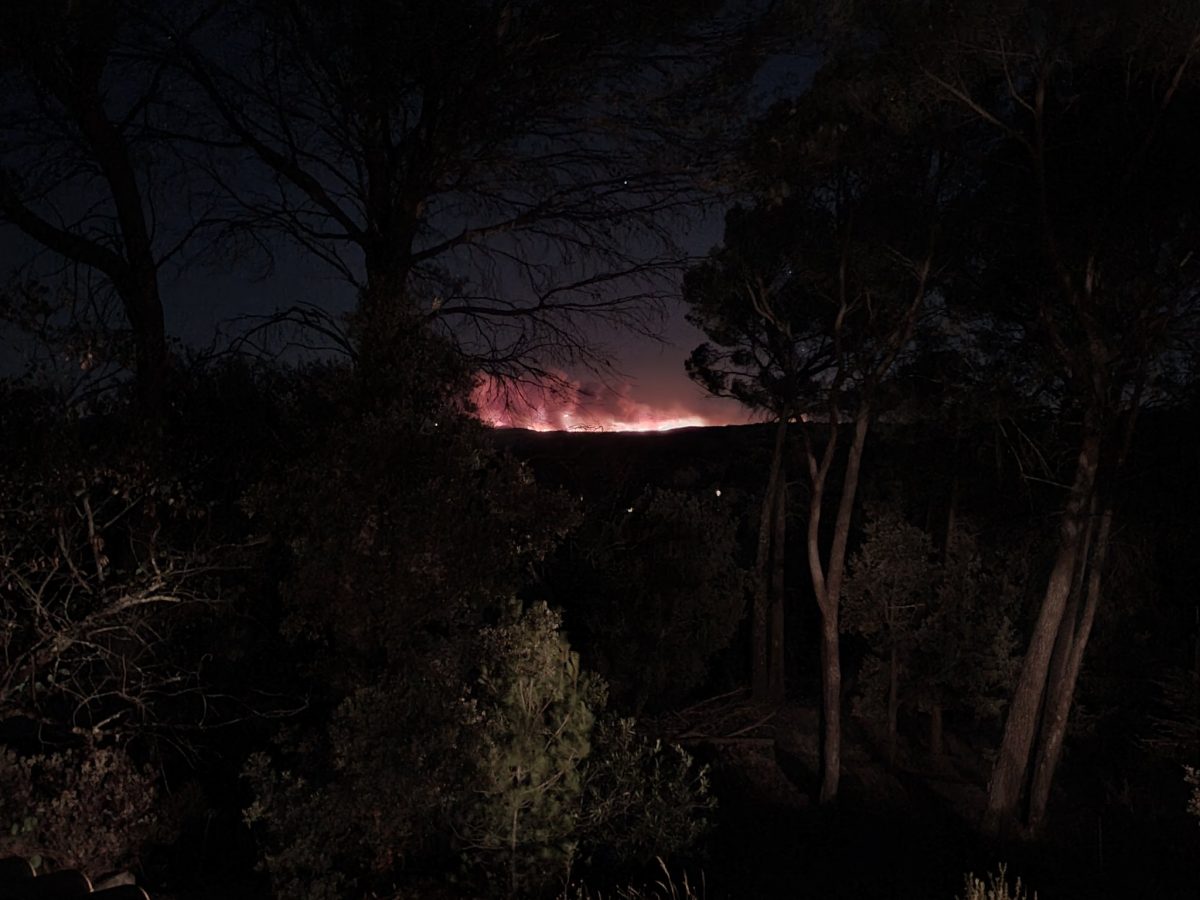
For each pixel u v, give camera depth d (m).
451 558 10.35
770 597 32.25
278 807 9.61
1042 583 29.62
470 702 10.20
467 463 10.77
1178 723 23.02
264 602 12.30
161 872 9.56
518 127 14.34
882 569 27.81
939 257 23.34
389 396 10.97
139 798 9.53
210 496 12.15
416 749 9.67
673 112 14.92
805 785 24.34
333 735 9.73
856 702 28.67
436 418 10.91
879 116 20.31
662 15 13.77
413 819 10.30
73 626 9.82
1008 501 28.64
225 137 14.93
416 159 14.57
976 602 28.03
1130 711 27.39
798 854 16.88
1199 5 17.64
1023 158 21.45
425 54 13.40
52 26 11.98
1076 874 17.19
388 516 10.22
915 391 25.89
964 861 18.14
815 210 24.44
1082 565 23.48
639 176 15.41
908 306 23.95
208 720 11.86
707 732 23.84
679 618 21.05
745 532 36.38
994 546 29.20
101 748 10.41
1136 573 27.44
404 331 11.34
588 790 11.64
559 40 13.68
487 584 10.59
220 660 11.87
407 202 14.64
